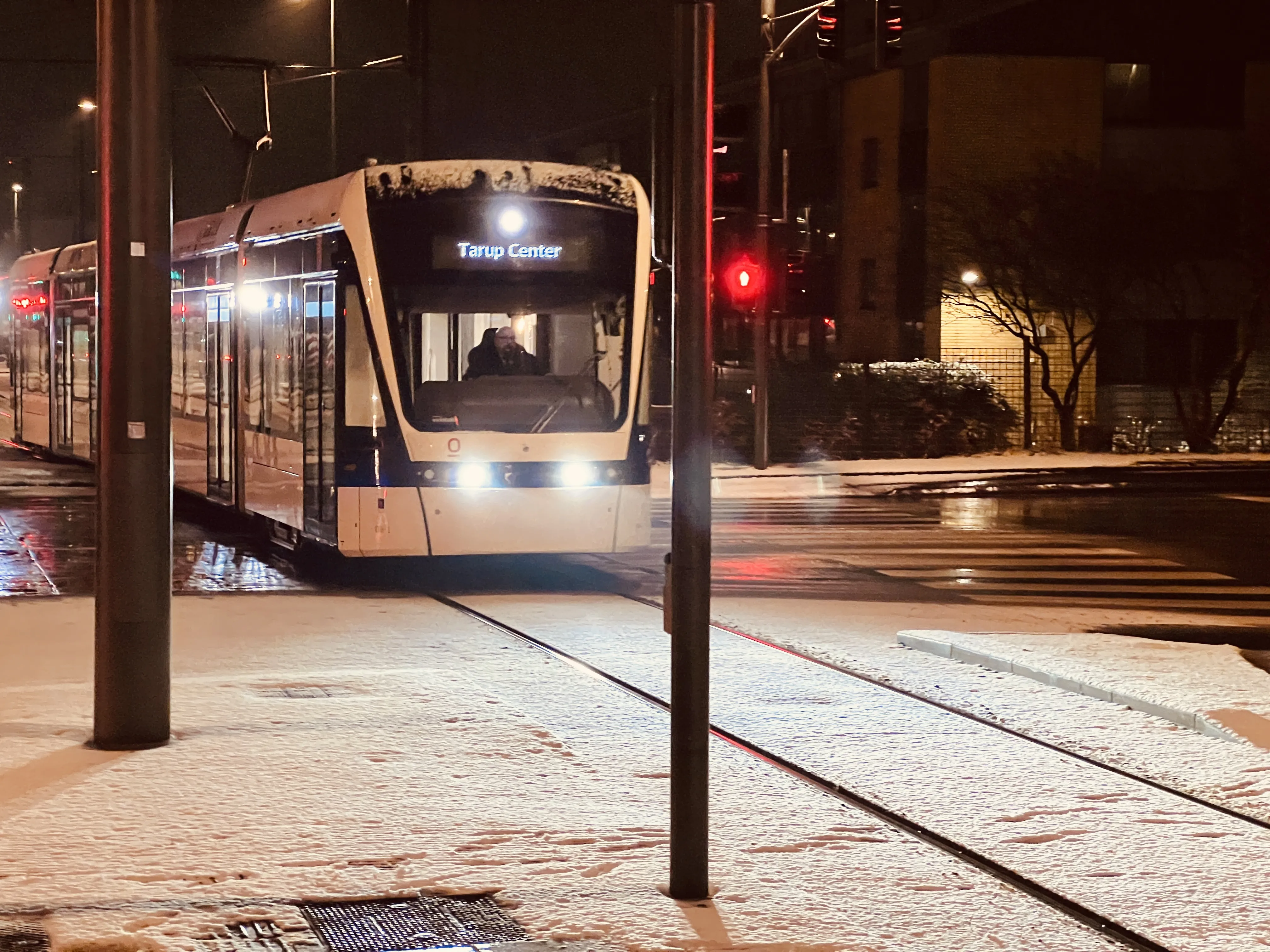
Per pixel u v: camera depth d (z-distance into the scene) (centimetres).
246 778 747
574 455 1459
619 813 702
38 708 902
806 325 4622
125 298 801
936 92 4019
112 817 682
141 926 550
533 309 1466
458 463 1433
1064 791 759
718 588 1498
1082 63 4006
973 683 1023
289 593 1420
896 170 4219
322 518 1481
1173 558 1798
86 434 2623
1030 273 3741
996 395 3584
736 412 3353
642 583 1529
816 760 817
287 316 1603
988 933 562
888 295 4247
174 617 1256
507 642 1155
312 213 1541
